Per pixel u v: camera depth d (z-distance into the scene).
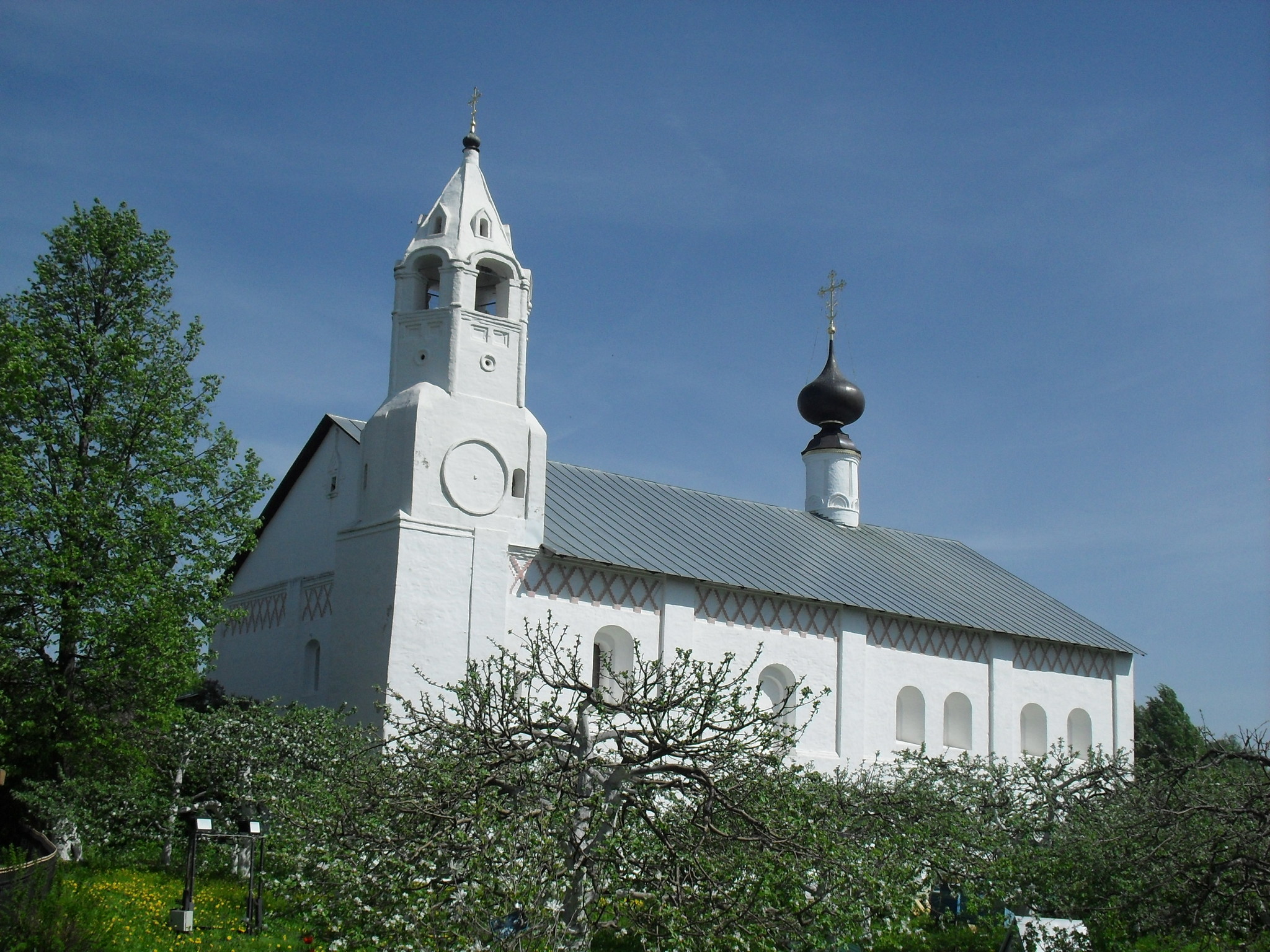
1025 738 48.19
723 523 45.00
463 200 37.06
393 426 34.62
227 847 29.00
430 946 16.12
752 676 39.25
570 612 35.47
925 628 44.34
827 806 22.83
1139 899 24.23
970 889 25.73
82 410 33.97
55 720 31.36
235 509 34.75
